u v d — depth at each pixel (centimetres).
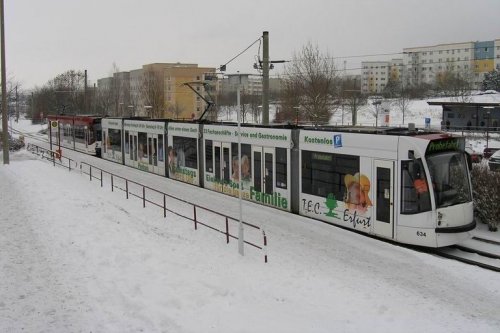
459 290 1048
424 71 13500
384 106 3866
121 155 3397
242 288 1033
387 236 1398
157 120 2842
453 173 1373
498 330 858
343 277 1121
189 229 1560
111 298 966
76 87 10131
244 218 1702
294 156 1750
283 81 5088
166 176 2744
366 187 1458
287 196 1780
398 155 1360
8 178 2686
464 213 1365
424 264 1202
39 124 10525
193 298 968
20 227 1555
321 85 4156
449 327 868
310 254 1290
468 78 9938
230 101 8419
